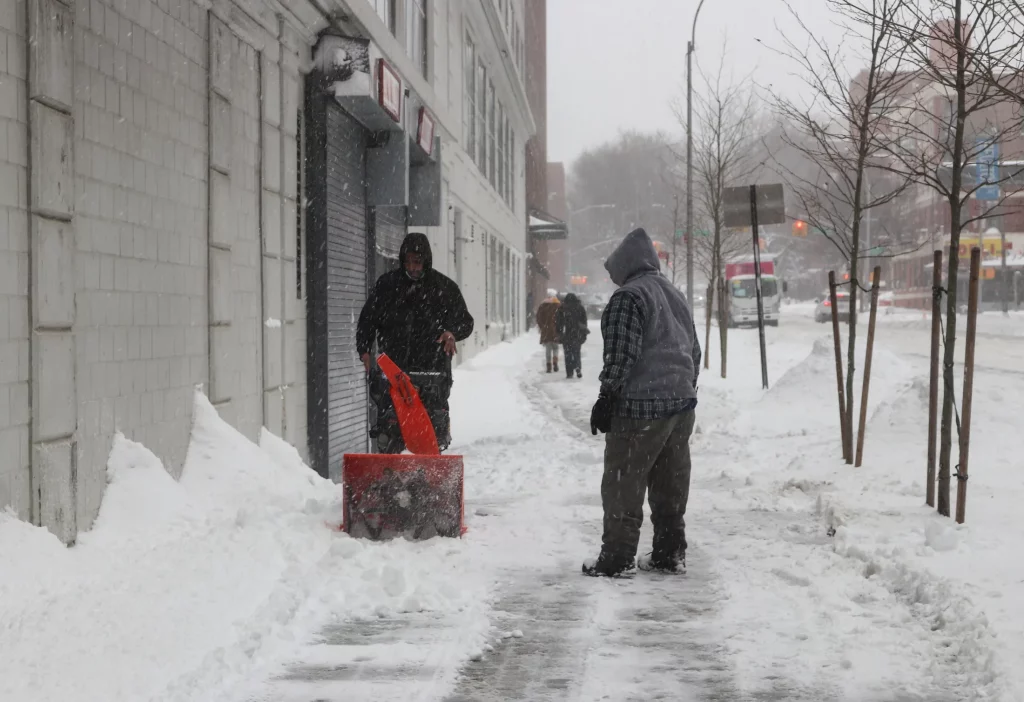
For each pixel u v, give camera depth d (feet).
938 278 24.23
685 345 19.48
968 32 23.93
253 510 21.31
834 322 31.24
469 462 36.06
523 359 94.17
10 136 16.35
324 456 33.17
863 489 26.45
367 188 39.50
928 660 13.98
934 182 25.61
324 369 33.12
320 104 32.63
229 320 25.91
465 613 16.60
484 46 90.84
